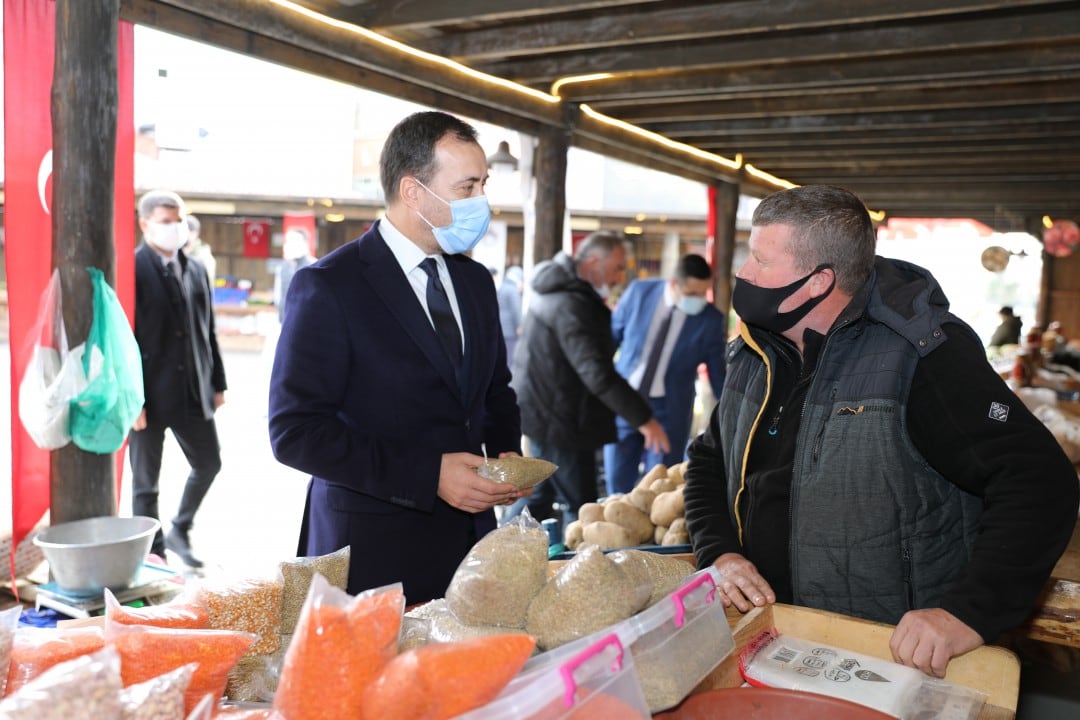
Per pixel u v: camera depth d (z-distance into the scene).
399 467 1.74
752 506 1.63
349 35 3.83
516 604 0.98
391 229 1.89
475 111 4.93
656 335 5.32
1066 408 4.36
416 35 4.38
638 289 5.45
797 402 1.59
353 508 1.82
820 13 3.65
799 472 1.52
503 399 2.19
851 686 1.16
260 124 12.38
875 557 1.47
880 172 8.69
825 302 1.49
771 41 4.30
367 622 0.77
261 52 3.63
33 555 3.49
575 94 5.31
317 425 1.72
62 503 2.99
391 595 0.82
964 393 1.38
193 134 8.28
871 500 1.46
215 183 12.12
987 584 1.26
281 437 1.72
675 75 5.05
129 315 3.21
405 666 0.74
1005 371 6.33
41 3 2.89
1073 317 14.27
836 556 1.50
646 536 2.70
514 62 4.90
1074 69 4.30
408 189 1.82
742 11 3.80
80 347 2.87
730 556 1.55
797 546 1.53
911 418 1.43
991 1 3.38
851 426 1.46
